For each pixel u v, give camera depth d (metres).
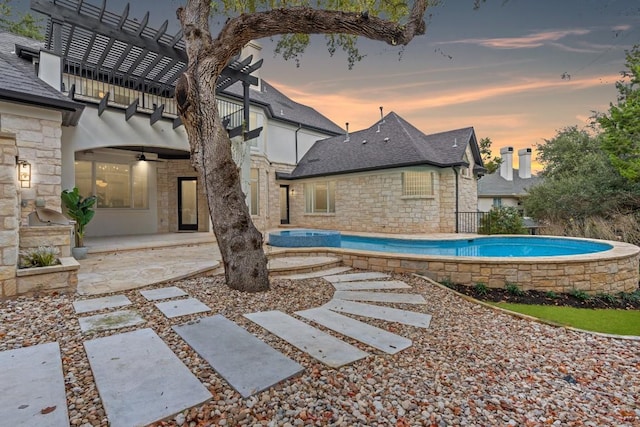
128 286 5.09
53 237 5.78
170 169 14.16
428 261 6.64
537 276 6.16
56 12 7.14
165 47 8.41
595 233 12.41
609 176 13.55
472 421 2.29
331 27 5.01
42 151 7.27
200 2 5.20
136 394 2.29
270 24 4.97
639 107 11.77
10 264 4.36
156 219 13.81
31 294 4.50
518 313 4.74
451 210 14.73
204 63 5.02
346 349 3.22
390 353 3.21
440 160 14.73
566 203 14.57
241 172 12.80
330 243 9.70
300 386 2.54
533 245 11.45
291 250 8.38
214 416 2.14
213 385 2.47
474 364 3.15
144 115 10.33
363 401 2.42
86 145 9.17
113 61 9.80
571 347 3.70
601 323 4.72
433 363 3.09
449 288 6.02
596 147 19.09
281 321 3.91
